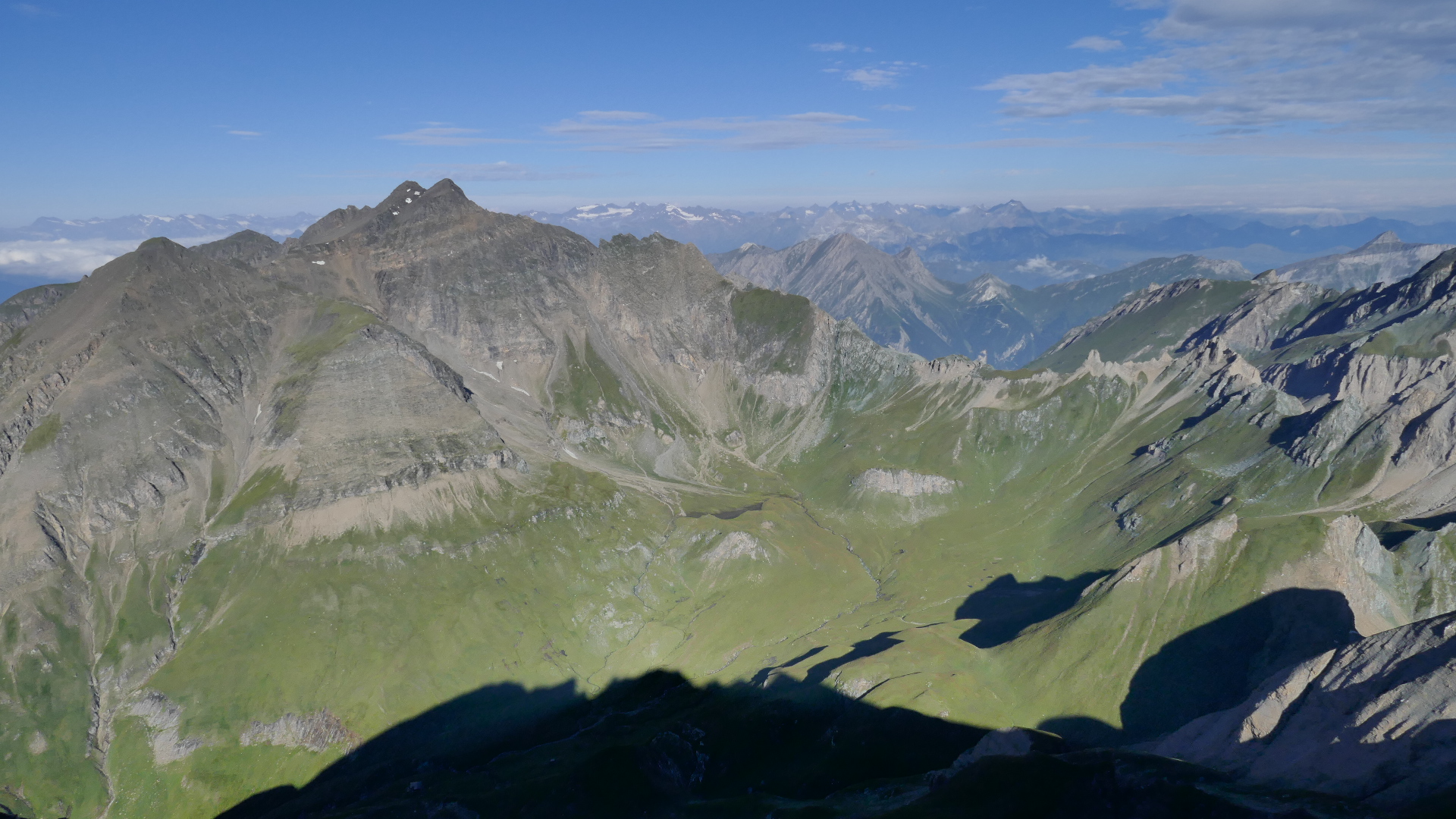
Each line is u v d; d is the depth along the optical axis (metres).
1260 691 171.62
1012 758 162.38
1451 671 136.50
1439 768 126.06
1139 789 145.00
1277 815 125.56
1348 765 138.38
